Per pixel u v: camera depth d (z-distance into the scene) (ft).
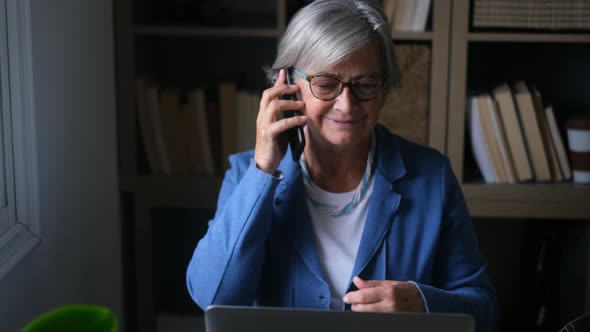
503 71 8.71
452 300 4.58
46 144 5.84
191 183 7.70
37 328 3.46
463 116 7.49
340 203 4.87
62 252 6.23
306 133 4.84
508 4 7.33
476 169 8.04
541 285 8.32
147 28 7.47
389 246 4.79
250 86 8.79
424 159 5.05
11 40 5.30
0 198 5.32
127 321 8.21
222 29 7.45
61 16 6.13
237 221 4.58
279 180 4.59
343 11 4.42
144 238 7.83
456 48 7.38
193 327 8.43
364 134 4.58
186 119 7.72
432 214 4.87
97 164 7.07
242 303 4.61
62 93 6.16
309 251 4.74
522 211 7.63
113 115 7.51
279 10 7.39
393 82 4.70
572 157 7.75
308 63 4.44
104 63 7.22
